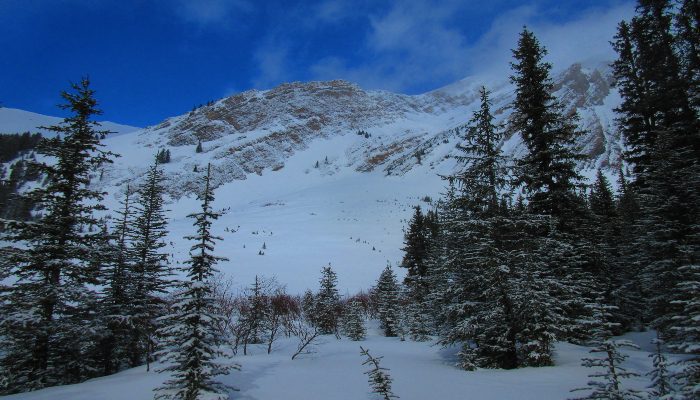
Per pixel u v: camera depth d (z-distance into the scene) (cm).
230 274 5662
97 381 1444
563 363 1298
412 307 2909
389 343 2430
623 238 2352
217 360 1596
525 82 1870
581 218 1858
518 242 1469
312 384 1155
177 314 950
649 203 1661
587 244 1831
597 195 2953
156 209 2211
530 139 1848
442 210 1798
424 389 1041
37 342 1587
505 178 1559
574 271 1734
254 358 1702
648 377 1012
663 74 1895
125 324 1864
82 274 1700
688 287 686
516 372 1211
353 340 2819
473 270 1486
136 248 2075
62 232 1680
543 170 1791
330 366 1460
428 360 1582
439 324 1825
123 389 1198
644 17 1989
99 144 1806
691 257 1449
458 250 1545
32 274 1625
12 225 1573
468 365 1305
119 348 1933
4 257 1538
